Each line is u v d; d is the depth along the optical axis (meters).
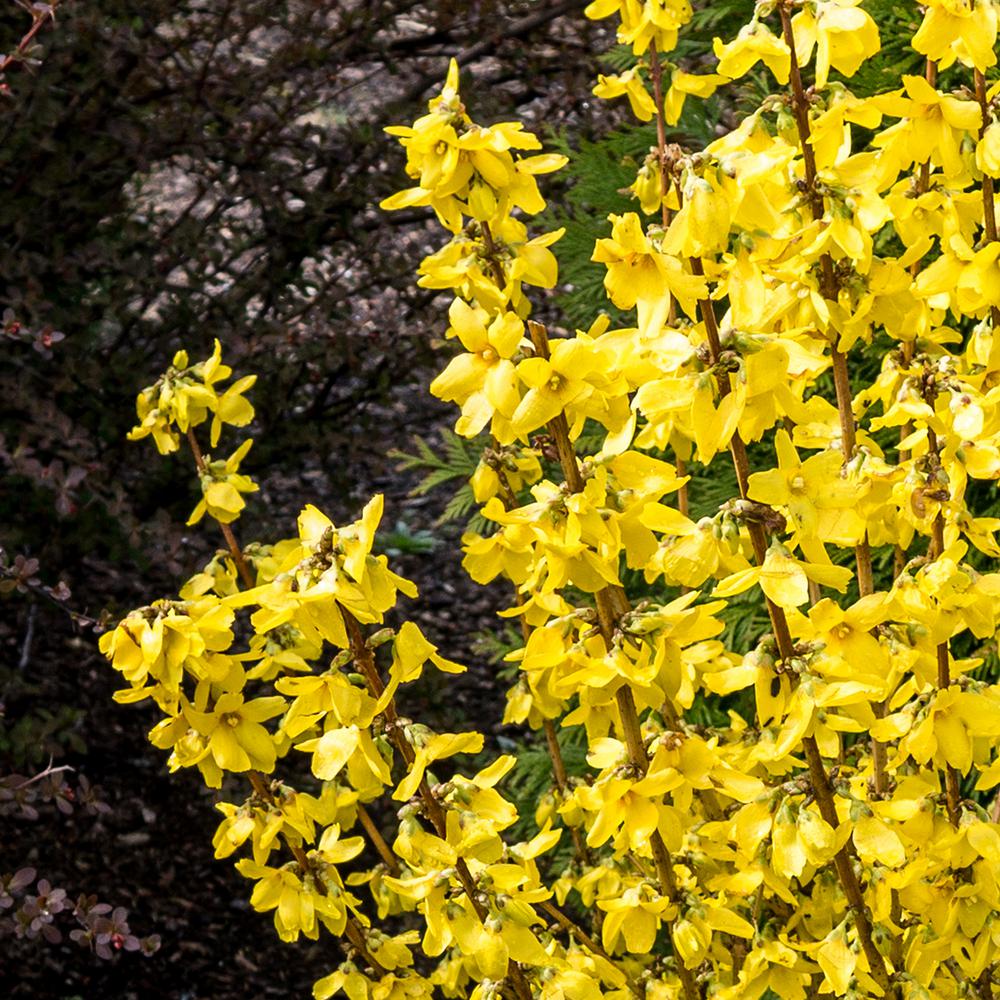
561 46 2.82
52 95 2.29
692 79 1.41
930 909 1.28
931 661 1.26
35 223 2.29
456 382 1.20
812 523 1.21
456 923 1.24
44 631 2.73
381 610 1.22
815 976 1.34
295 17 2.61
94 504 2.27
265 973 2.16
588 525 1.20
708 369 1.20
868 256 1.24
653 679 1.23
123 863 2.33
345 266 2.65
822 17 1.23
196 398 1.34
